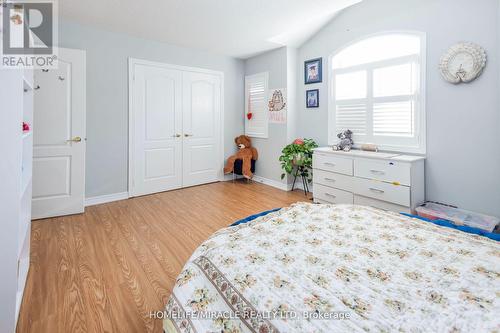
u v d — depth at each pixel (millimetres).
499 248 1313
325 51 4188
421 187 3039
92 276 2064
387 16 3371
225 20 3533
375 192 3174
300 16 3488
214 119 5109
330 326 822
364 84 3725
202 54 4828
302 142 4355
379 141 3580
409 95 3238
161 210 3617
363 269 1146
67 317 1625
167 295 1854
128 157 4109
